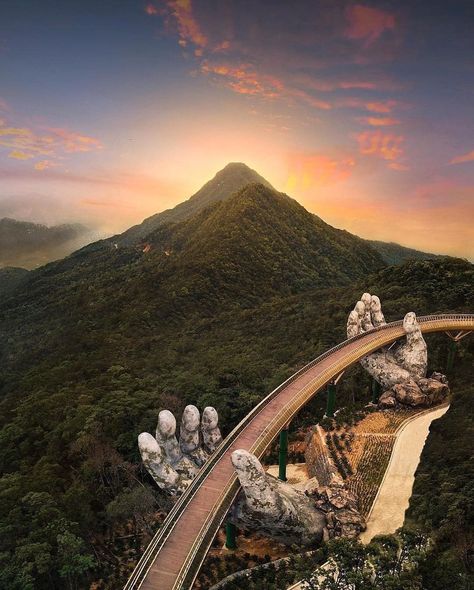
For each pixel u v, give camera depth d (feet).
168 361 339.57
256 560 155.53
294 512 149.38
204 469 150.41
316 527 154.61
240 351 348.79
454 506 140.26
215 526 130.41
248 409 242.58
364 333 249.96
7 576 142.51
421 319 265.54
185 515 134.00
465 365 257.75
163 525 129.49
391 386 235.40
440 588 111.75
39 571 143.84
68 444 218.18
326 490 164.96
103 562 165.89
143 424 224.33
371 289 384.47
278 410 183.62
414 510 152.35
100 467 196.65
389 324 261.03
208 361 329.52
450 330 257.96
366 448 191.52
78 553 153.28
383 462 182.09
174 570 117.50
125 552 171.12
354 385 271.90
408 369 241.14
